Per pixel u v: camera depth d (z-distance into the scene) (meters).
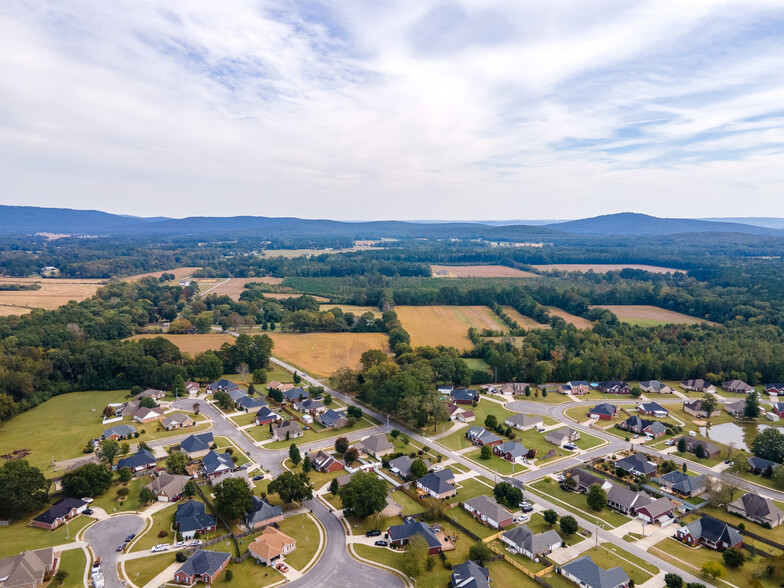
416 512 107.06
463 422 160.75
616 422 161.88
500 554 92.75
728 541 94.94
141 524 101.25
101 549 92.62
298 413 165.88
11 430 148.25
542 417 163.25
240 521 103.00
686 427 158.25
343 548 94.19
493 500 107.94
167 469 122.56
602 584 81.56
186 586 82.44
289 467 127.75
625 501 108.94
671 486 118.75
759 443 133.75
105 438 141.00
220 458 126.12
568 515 101.31
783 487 119.50
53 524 99.44
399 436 146.50
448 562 89.75
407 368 183.00
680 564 90.44
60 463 127.31
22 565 82.75
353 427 155.12
